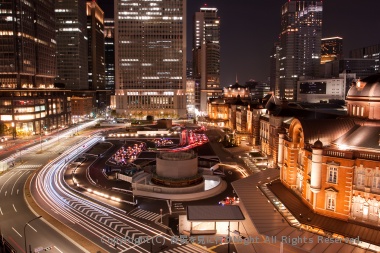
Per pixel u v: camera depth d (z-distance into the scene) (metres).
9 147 152.75
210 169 104.25
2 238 58.62
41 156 133.62
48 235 63.44
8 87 191.00
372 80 64.12
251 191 73.06
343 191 55.19
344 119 66.25
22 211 75.31
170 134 196.25
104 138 180.12
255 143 142.75
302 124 65.56
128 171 101.88
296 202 63.75
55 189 91.38
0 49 186.25
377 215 52.81
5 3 183.12
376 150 55.25
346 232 51.44
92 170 111.81
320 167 56.91
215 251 57.19
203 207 64.12
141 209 76.75
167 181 86.31
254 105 159.12
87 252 57.28
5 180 99.88
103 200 82.88
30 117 184.00
